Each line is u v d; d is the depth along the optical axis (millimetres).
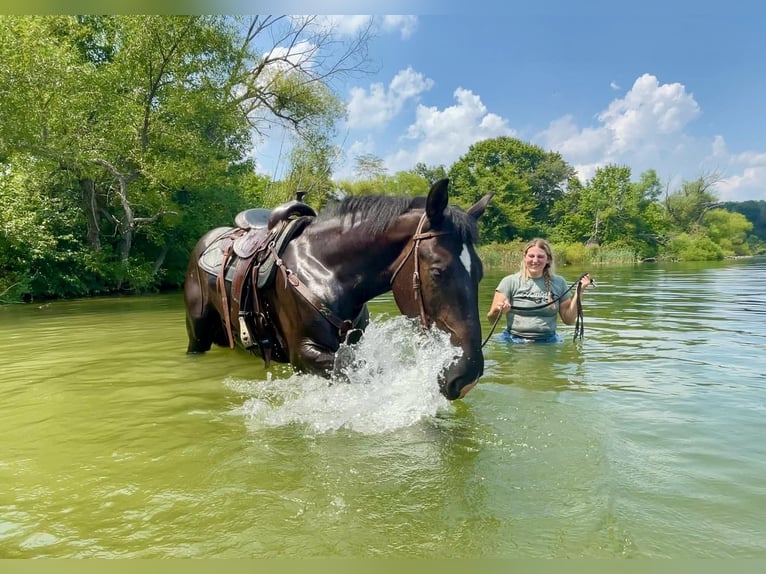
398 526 1771
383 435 2604
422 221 2910
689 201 67125
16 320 8602
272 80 20828
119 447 2551
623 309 7754
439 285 2750
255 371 4148
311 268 3312
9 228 13094
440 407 2967
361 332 3445
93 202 15664
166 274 17922
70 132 13914
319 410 2984
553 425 2707
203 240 4691
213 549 1678
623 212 56281
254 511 1889
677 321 6445
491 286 12547
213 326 4605
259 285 3561
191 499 1998
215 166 16719
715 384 3500
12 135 12797
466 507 1880
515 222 56938
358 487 2047
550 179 70688
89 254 15008
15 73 12422
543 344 4988
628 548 1622
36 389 3715
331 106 21750
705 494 1951
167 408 3182
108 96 14750
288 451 2428
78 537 1766
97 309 10375
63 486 2141
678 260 49156
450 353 2684
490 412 2928
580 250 43750
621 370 3918
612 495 1939
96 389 3678
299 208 3789
